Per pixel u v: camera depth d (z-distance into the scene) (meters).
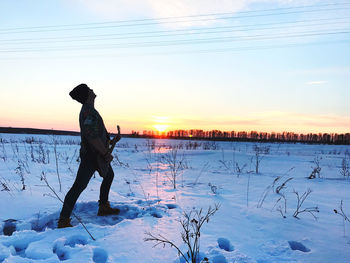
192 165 8.86
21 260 1.89
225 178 6.05
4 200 3.46
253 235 2.52
